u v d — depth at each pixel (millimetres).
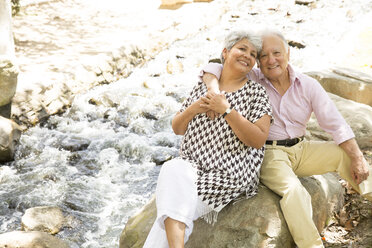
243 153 2781
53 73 6672
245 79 2908
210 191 2641
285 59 2922
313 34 8430
